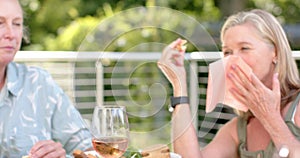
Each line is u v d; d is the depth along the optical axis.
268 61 1.92
